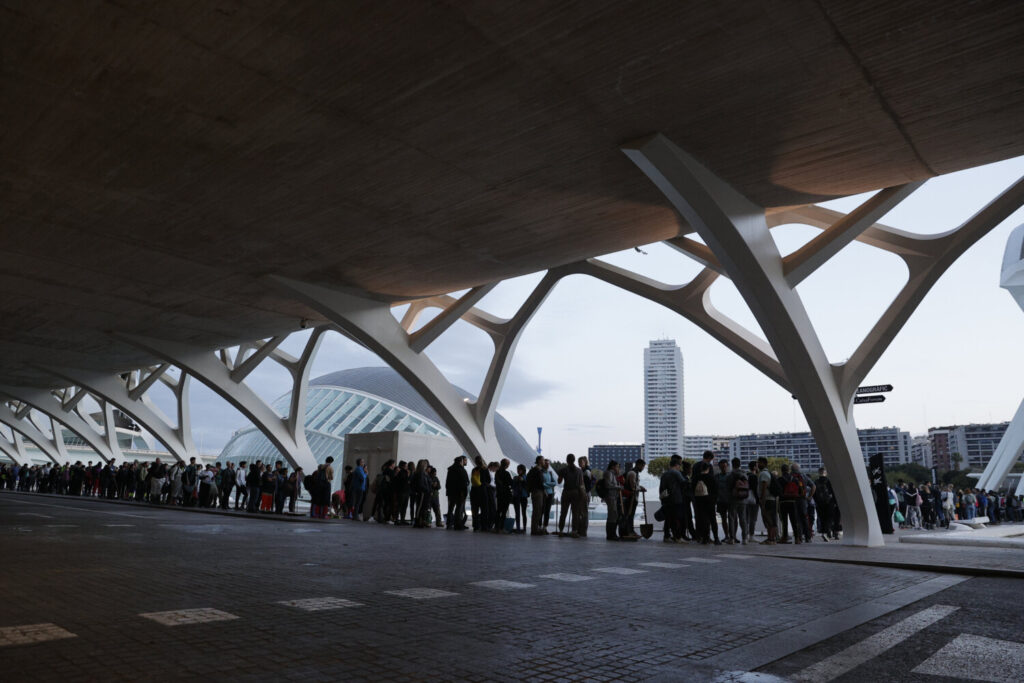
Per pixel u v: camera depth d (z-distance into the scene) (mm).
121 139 13750
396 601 6652
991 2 9047
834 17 9461
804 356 16547
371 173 15062
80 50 10758
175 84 11664
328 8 9523
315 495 23219
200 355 35250
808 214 18688
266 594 6805
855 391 17531
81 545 10906
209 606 6043
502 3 9359
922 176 14664
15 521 15797
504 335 27172
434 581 8156
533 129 12977
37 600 6020
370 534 16047
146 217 18125
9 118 13016
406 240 19406
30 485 51156
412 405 57094
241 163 14703
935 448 199750
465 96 11828
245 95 11945
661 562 11000
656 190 15734
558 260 21125
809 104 11766
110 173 15391
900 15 9359
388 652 4652
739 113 12164
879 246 17906
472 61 10773
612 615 6297
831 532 19156
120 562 8930
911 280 16984
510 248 19969
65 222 18641
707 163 14094
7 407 60531
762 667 4660
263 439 57875
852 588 8609
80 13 9828
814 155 13656
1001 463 55250
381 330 26125
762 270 15609
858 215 16109
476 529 19172
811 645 5367
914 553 13828
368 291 25016
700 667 4598
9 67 11266
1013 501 39312
